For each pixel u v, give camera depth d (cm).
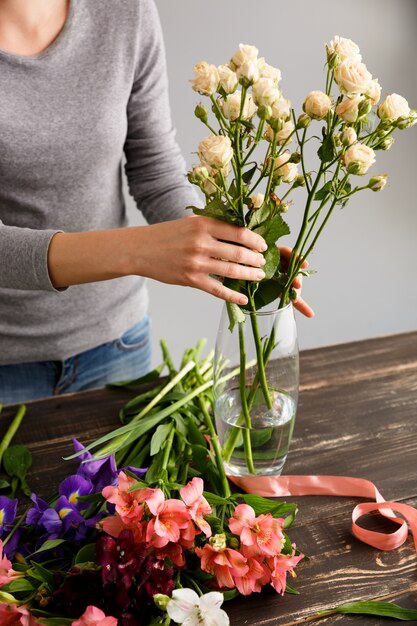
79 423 124
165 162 157
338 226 264
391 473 112
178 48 231
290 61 243
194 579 89
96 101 138
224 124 89
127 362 170
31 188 140
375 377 136
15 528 96
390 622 88
